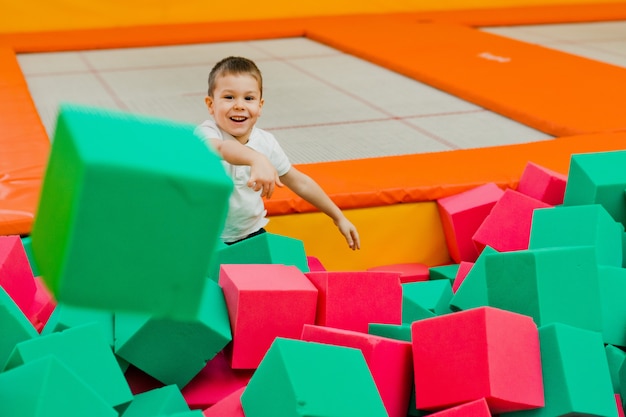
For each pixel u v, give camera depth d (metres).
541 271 1.68
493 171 2.98
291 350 1.30
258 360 1.64
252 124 2.30
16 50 6.20
